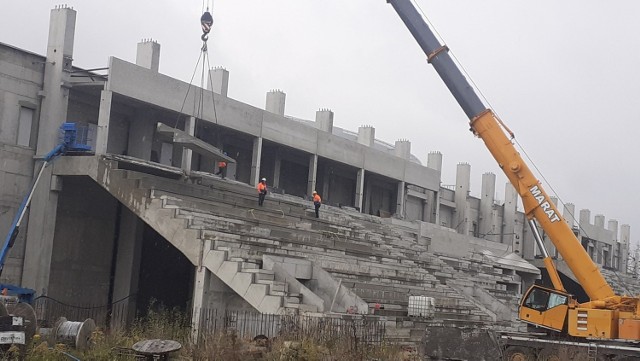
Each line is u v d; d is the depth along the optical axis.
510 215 68.12
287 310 26.91
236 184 40.09
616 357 22.59
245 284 28.03
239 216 34.50
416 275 39.28
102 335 22.44
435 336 23.70
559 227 24.92
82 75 34.12
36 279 32.59
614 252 87.12
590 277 24.52
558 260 62.84
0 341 19.69
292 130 45.03
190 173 37.25
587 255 24.61
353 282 32.47
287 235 35.31
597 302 24.03
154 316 29.98
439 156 60.53
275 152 47.44
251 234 32.34
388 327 28.48
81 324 22.47
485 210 66.50
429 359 23.67
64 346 21.12
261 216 36.56
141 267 37.88
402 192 54.53
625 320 23.36
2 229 32.03
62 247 35.34
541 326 24.88
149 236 38.34
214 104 39.56
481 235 66.31
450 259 49.50
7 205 32.28
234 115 40.91
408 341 28.33
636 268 89.19
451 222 63.59
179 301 39.47
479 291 44.72
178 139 32.25
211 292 29.22
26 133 33.47
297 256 32.97
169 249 39.16
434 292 38.41
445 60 26.56
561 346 23.50
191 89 38.09
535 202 25.19
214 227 31.39
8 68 32.66
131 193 31.72
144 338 23.52
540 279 62.12
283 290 28.25
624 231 90.75
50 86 33.91
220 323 25.28
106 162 32.31
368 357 22.14
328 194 52.38
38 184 33.06
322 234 38.31
